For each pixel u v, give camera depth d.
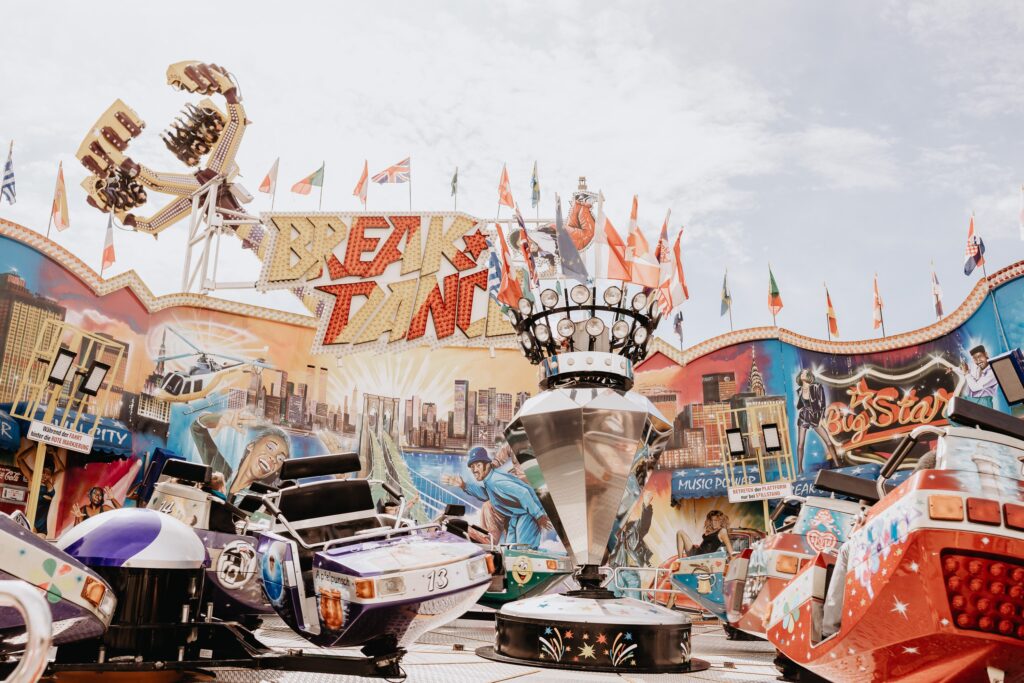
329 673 4.70
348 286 24.44
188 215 26.58
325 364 24.47
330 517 5.38
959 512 3.01
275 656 4.84
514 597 11.59
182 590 4.82
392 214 25.12
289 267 24.39
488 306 24.69
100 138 25.53
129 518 4.91
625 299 8.12
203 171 25.77
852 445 21.45
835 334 25.31
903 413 21.05
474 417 24.39
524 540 22.45
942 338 20.98
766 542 6.62
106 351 21.34
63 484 20.25
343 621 4.36
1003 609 2.94
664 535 22.39
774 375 22.66
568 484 7.38
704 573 9.85
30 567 3.26
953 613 2.98
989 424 3.32
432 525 5.12
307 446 23.75
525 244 8.50
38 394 19.25
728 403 22.83
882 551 3.25
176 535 4.91
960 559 2.99
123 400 21.45
